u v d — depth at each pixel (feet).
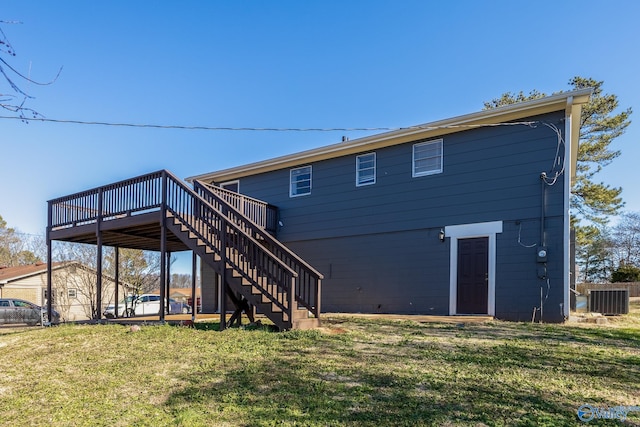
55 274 64.90
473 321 25.79
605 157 67.41
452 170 32.07
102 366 15.48
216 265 24.31
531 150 28.68
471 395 11.23
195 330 22.26
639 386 11.98
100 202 31.30
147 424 9.91
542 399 10.91
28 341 21.93
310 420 9.75
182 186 26.50
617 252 98.68
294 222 41.19
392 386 12.05
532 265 27.89
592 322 27.07
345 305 36.73
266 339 18.95
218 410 10.57
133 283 65.41
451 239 31.63
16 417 10.78
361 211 36.86
